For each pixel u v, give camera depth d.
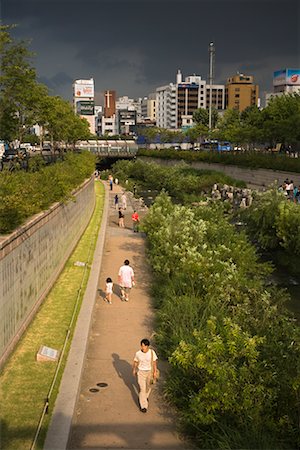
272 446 9.02
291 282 25.28
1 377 11.19
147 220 30.25
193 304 15.97
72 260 23.73
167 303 16.61
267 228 28.81
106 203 51.00
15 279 13.16
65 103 48.84
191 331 14.07
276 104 60.84
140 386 11.02
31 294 15.19
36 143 90.31
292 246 26.45
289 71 142.88
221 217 28.38
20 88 27.62
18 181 17.20
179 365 11.42
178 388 11.40
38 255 16.34
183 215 25.38
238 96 182.50
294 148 69.00
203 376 10.64
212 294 17.06
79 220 30.02
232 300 16.55
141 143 135.88
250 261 22.09
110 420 10.57
